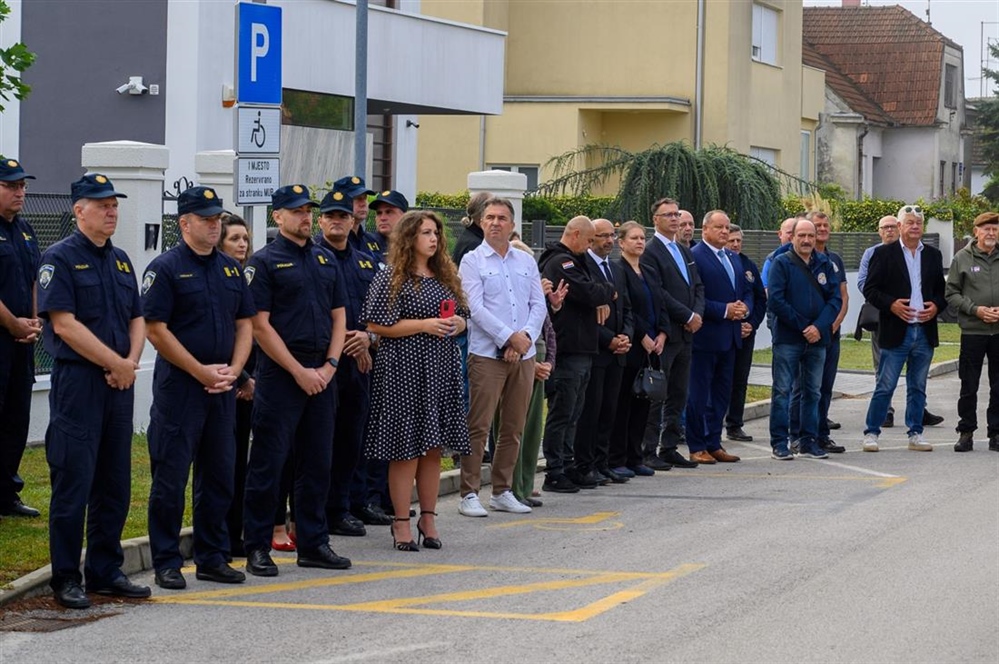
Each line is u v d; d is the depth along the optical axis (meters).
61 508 7.47
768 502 10.84
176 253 7.85
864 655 6.55
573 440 11.56
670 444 12.70
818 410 13.50
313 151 20.17
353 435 9.59
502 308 10.08
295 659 6.51
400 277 8.91
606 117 33.59
